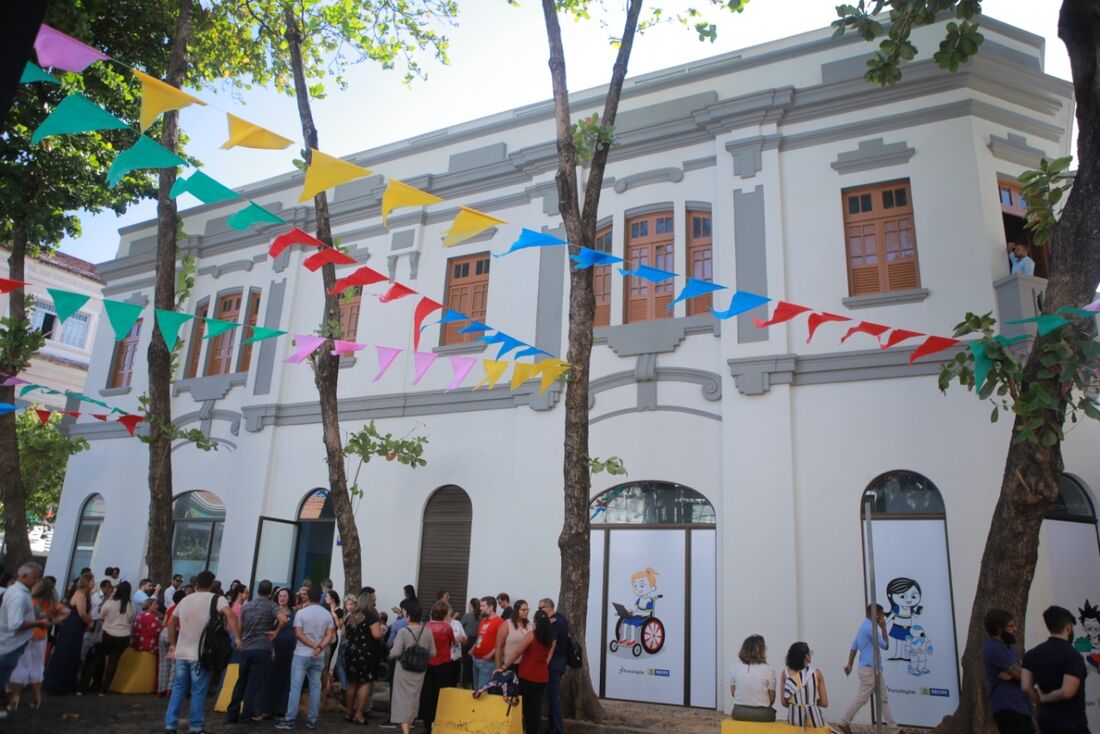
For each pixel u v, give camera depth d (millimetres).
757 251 12086
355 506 14375
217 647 8086
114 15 14438
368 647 9297
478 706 7965
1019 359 9102
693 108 13352
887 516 10484
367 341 15422
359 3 13477
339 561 14188
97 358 19453
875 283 11555
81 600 10391
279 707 9414
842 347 11289
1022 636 7355
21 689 8805
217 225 18578
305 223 16938
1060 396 7406
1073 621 5934
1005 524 7594
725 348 11812
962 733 7547
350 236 16406
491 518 13031
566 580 9180
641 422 12250
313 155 5633
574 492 9406
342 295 13375
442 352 14398
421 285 15203
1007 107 11883
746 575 10766
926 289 11000
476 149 15570
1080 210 7746
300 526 14977
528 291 13898
